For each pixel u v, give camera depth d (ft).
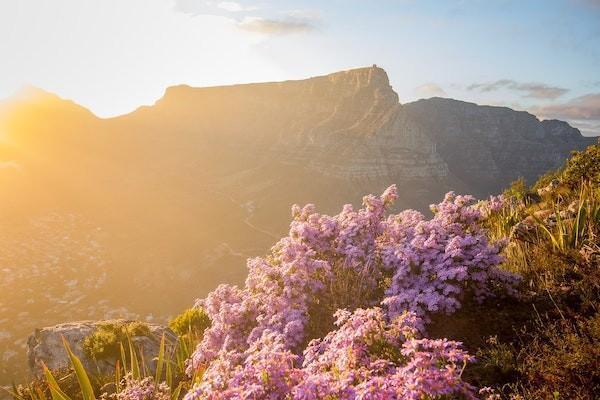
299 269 23.68
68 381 30.89
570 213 29.73
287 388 13.60
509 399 14.89
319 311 23.98
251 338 22.79
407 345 12.87
